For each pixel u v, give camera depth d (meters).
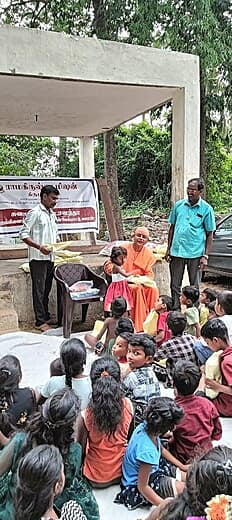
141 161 16.80
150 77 5.95
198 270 5.47
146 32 10.27
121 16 10.52
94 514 2.13
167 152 16.33
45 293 5.65
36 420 2.06
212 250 8.22
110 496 2.47
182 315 3.88
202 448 2.47
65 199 7.54
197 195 5.32
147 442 2.37
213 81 11.41
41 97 7.01
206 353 3.62
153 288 5.17
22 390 2.67
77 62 5.52
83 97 7.02
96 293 5.31
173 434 2.62
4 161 17.50
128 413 2.58
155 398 2.48
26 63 5.26
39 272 5.54
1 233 7.00
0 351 4.54
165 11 10.20
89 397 2.65
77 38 5.49
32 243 5.43
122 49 5.74
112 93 6.74
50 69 5.39
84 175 10.39
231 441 2.96
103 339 4.63
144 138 16.84
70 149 18.19
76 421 2.22
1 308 5.59
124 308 4.34
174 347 3.62
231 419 3.29
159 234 13.30
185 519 1.50
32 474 1.64
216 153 15.33
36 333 5.48
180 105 6.26
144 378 2.94
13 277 5.83
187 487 1.57
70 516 1.96
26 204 7.18
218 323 3.44
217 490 1.50
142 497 2.38
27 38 5.24
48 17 11.55
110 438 2.47
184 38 10.32
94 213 7.79
